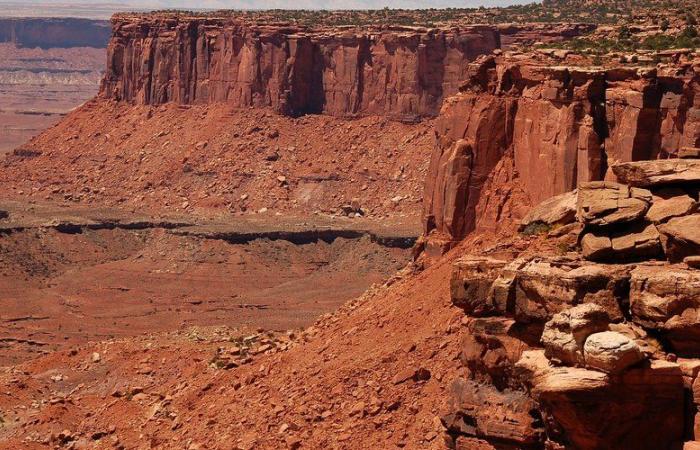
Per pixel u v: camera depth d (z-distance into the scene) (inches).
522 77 3821.4
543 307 2301.9
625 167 2423.7
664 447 2150.6
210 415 3737.7
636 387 2138.3
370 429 3179.1
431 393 3149.6
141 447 3875.5
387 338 3506.4
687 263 2251.5
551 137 3710.6
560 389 2135.8
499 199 3796.8
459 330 3240.7
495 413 2374.5
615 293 2241.6
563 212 2706.7
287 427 3363.7
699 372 2142.0
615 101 3663.9
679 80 3595.0
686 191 2377.0
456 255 3772.1
